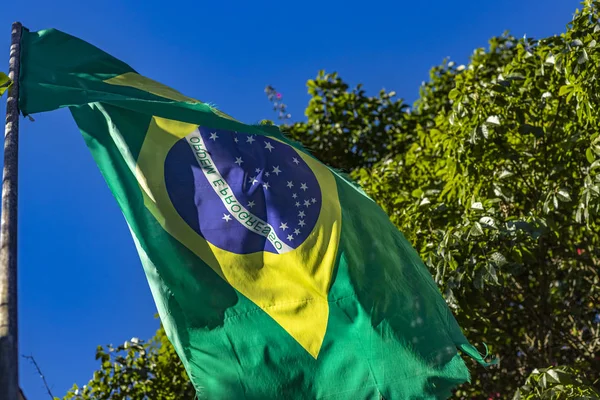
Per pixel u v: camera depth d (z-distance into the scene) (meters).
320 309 5.38
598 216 9.02
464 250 8.32
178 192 5.57
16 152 4.95
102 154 5.66
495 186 9.48
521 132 9.30
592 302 10.27
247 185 5.67
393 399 5.22
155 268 5.32
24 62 6.13
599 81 8.81
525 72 9.89
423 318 5.45
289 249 5.51
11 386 3.61
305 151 5.88
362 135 14.83
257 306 5.33
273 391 5.17
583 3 9.28
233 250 5.46
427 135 11.38
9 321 3.84
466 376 5.30
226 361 5.20
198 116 5.44
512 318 10.07
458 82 9.83
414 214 9.44
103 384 11.41
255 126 5.58
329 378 5.24
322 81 14.93
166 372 11.56
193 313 5.26
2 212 4.47
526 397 7.49
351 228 5.67
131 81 6.33
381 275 5.54
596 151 8.48
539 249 9.74
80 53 6.36
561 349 10.07
